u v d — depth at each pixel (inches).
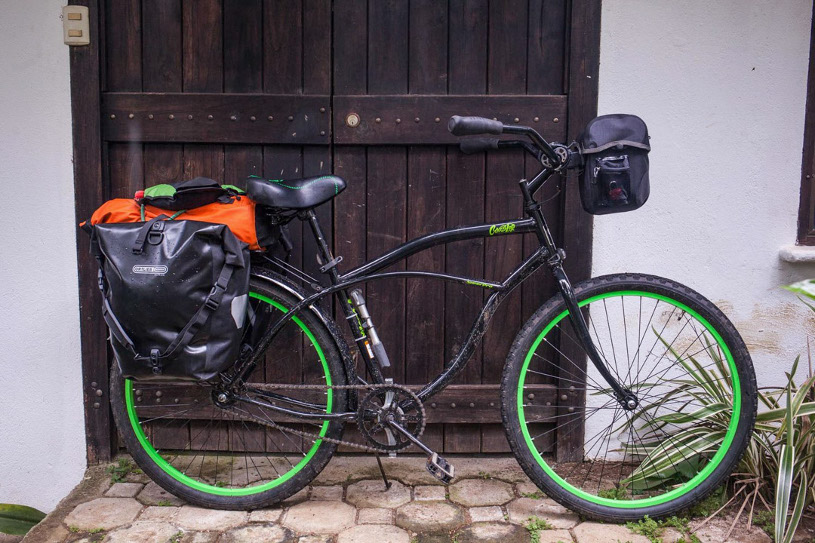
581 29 87.9
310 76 89.6
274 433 95.8
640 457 93.5
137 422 82.7
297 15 88.7
